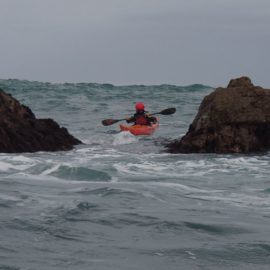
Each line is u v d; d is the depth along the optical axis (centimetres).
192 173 1841
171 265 864
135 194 1412
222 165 2033
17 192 1389
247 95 2528
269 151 2438
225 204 1326
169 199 1373
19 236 996
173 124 3647
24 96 5647
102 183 1577
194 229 1080
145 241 993
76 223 1098
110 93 6222
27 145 2445
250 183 1644
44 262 859
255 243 987
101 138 2986
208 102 2572
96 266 849
